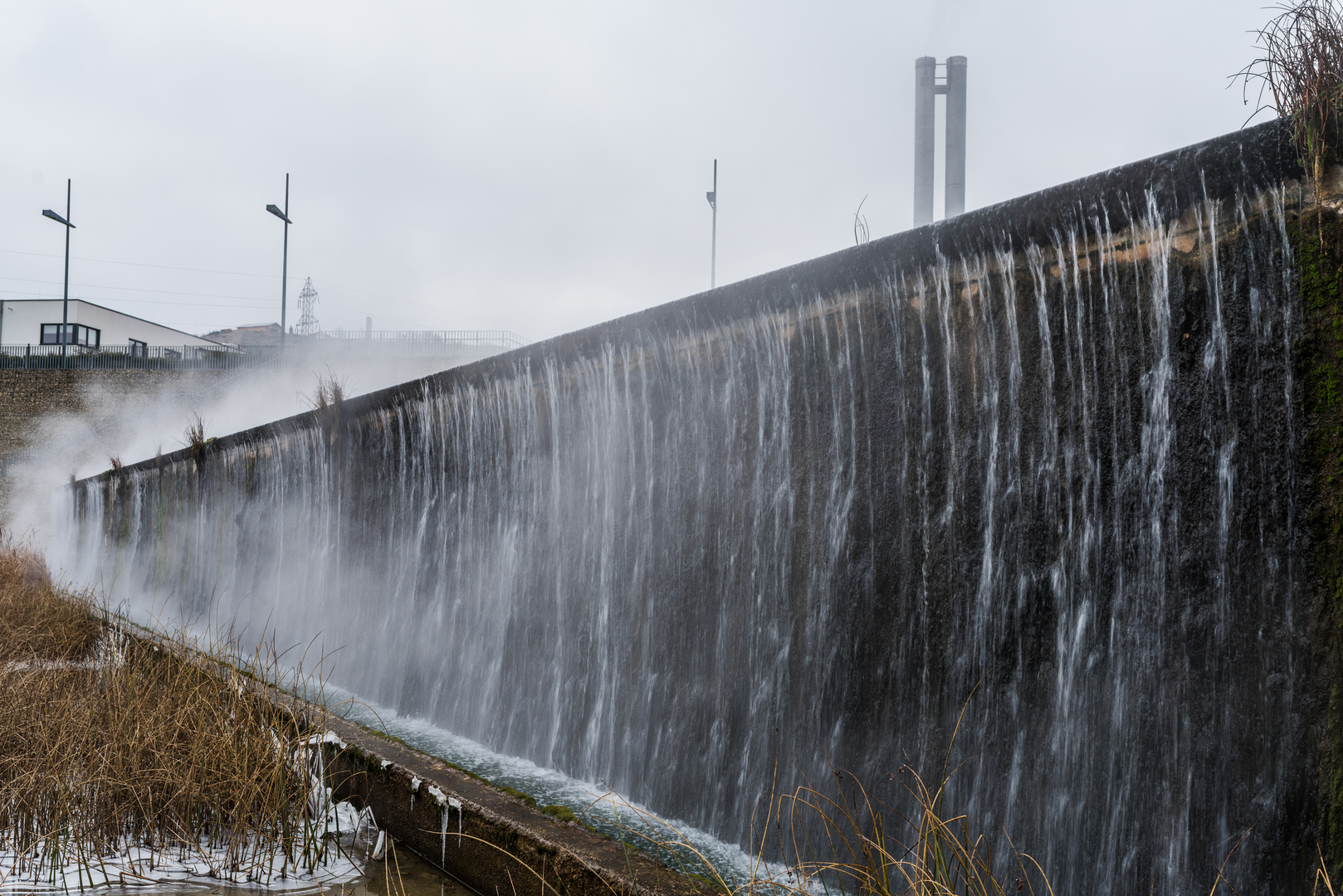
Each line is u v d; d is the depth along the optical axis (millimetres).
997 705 3236
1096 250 3039
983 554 3348
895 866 3443
